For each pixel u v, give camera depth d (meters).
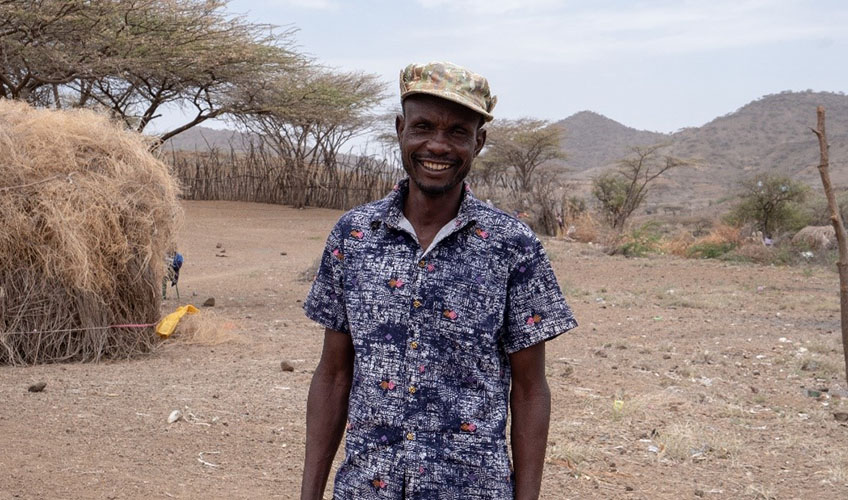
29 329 8.08
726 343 10.19
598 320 12.07
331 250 2.27
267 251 22.89
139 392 6.84
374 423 2.15
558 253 23.41
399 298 2.14
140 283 8.52
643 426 6.29
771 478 5.27
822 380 8.26
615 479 5.16
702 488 5.06
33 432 5.62
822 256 22.97
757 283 17.67
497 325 2.16
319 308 2.30
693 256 24.45
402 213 2.22
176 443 5.54
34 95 24.86
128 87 25.09
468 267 2.14
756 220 36.16
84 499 4.47
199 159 39.47
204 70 22.70
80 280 8.05
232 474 5.02
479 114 2.17
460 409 2.12
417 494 2.11
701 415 6.71
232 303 13.21
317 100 27.67
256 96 25.23
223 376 7.57
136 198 8.46
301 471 5.13
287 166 39.28
